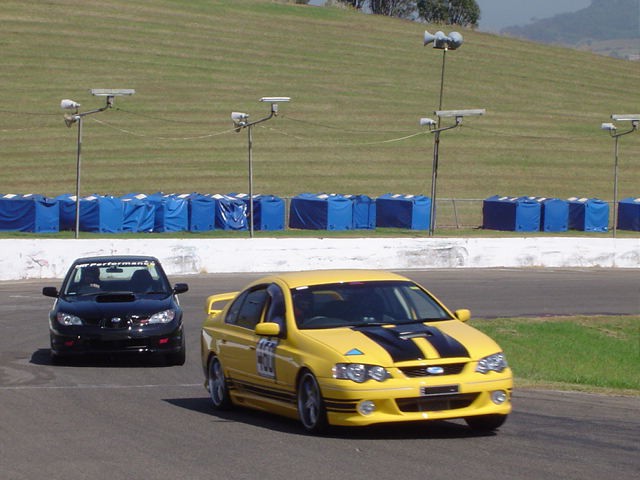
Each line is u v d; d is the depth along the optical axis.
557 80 187.00
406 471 15.21
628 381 31.06
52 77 151.25
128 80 154.62
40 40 165.12
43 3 184.00
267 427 19.28
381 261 65.56
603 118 164.75
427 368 17.19
